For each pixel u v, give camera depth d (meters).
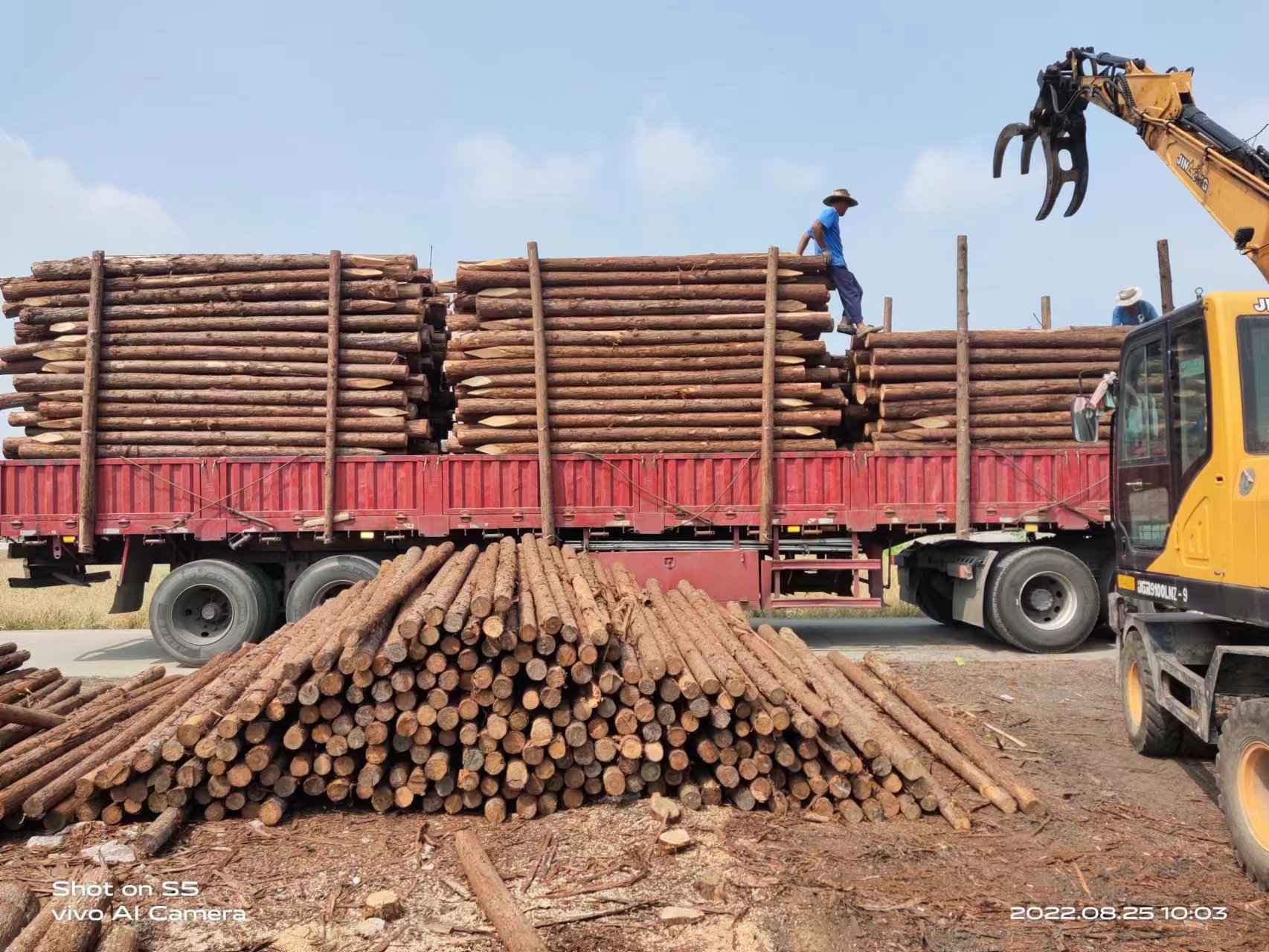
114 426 10.78
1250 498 4.82
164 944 4.12
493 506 10.84
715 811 5.66
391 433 10.96
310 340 10.97
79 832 5.29
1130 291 12.02
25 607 17.56
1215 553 5.19
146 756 5.34
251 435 10.84
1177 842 5.26
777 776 5.76
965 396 11.05
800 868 4.84
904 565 13.48
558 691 5.62
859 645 11.91
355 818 5.62
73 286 10.97
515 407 10.93
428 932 4.23
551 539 10.77
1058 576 11.08
